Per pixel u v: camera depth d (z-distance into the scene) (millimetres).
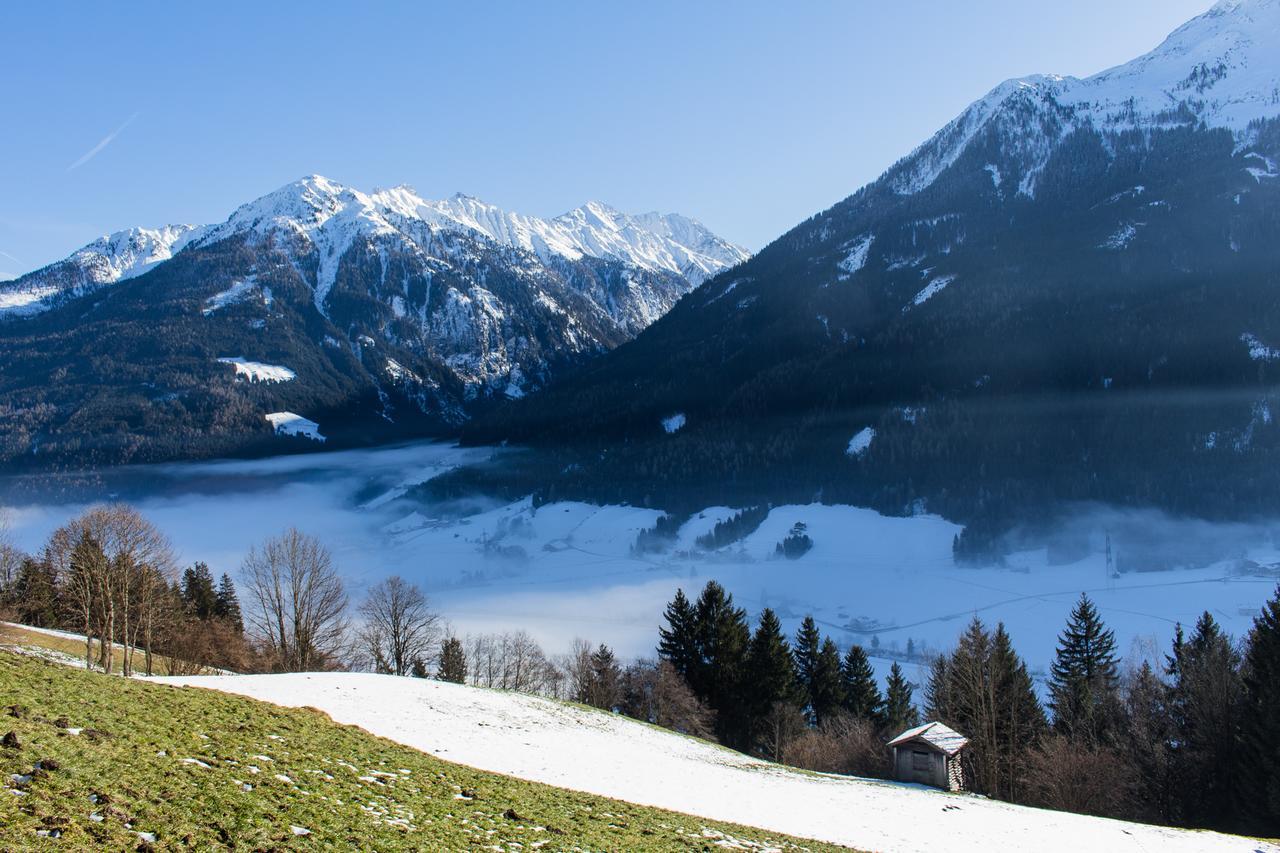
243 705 28094
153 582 59250
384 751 26875
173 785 17578
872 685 81812
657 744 46250
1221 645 59469
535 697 52344
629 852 21062
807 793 37250
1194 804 49812
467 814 21219
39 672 24516
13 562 91188
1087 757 51688
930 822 33219
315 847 16328
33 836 13680
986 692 59625
